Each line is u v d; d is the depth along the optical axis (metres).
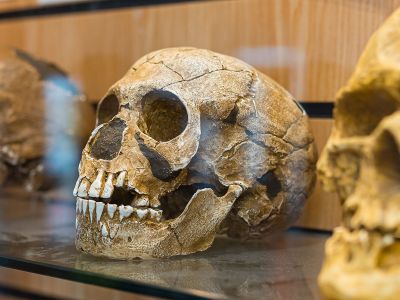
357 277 0.72
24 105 1.44
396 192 0.75
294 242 1.22
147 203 1.01
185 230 1.03
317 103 1.26
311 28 1.26
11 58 1.52
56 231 1.30
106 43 1.56
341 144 0.80
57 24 1.64
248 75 1.08
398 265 0.73
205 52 1.10
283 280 0.95
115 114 1.12
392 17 0.81
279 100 1.10
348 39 1.21
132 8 1.51
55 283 1.53
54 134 1.46
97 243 1.01
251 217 1.10
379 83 0.75
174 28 1.44
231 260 1.07
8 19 1.72
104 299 1.43
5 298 1.64
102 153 1.04
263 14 1.31
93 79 1.58
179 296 0.90
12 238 1.22
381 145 0.75
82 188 1.01
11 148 1.44
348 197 0.81
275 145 1.08
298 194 1.13
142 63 1.09
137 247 1.01
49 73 1.50
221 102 1.04
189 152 1.01
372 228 0.74
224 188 1.06
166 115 1.07
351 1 1.20
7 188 1.56
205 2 1.39
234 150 1.05
